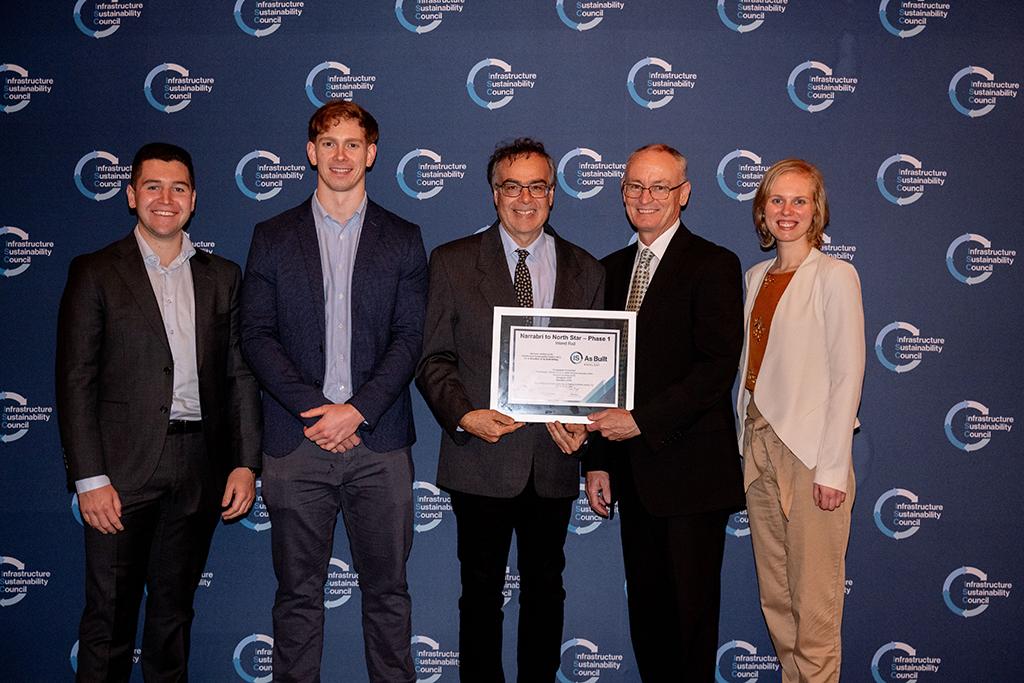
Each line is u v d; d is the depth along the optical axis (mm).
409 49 3010
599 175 3002
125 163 3018
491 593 2467
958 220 3004
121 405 2477
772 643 2820
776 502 2559
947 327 3006
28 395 3018
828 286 2436
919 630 3014
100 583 2471
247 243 3014
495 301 2473
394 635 2582
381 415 2420
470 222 3016
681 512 2408
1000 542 3008
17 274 3021
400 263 2541
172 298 2549
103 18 3020
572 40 2998
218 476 2602
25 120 3020
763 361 2512
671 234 2547
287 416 2514
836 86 2994
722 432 2459
